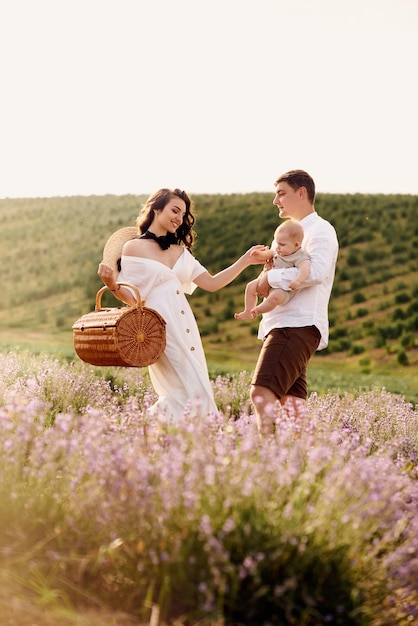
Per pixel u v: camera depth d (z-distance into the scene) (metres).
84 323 5.71
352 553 3.41
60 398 7.10
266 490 3.54
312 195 6.00
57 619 3.12
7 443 3.77
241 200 42.31
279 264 5.79
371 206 37.25
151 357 5.56
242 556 3.31
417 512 3.96
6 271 38.12
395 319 28.55
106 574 3.48
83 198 48.25
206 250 36.91
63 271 37.94
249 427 4.39
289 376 5.71
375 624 3.36
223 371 13.54
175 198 6.23
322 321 5.83
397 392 14.39
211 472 3.48
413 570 3.50
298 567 3.31
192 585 3.27
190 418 4.47
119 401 8.03
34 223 44.44
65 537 3.57
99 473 3.68
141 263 5.98
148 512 3.49
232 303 31.98
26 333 30.44
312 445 4.42
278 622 3.24
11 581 3.32
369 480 3.70
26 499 3.69
